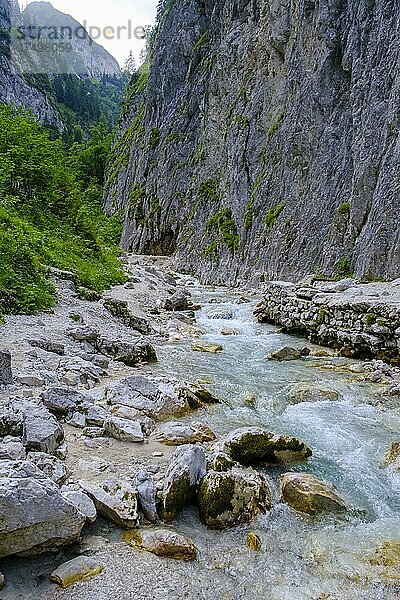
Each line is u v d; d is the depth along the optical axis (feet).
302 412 26.37
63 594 12.10
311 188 92.48
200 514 15.79
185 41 198.80
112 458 18.70
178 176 175.63
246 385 31.40
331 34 90.89
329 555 14.39
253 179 122.52
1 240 50.49
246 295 86.17
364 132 77.51
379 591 12.98
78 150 303.89
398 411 26.66
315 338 46.11
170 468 16.63
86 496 14.97
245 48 140.56
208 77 178.40
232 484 16.24
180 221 168.04
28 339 33.04
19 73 421.18
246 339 47.88
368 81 79.56
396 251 65.41
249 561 13.96
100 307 51.26
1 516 12.23
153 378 29.14
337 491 18.13
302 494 17.02
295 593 12.79
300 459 20.66
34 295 44.62
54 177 89.51
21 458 16.22
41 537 12.96
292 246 92.68
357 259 74.59
